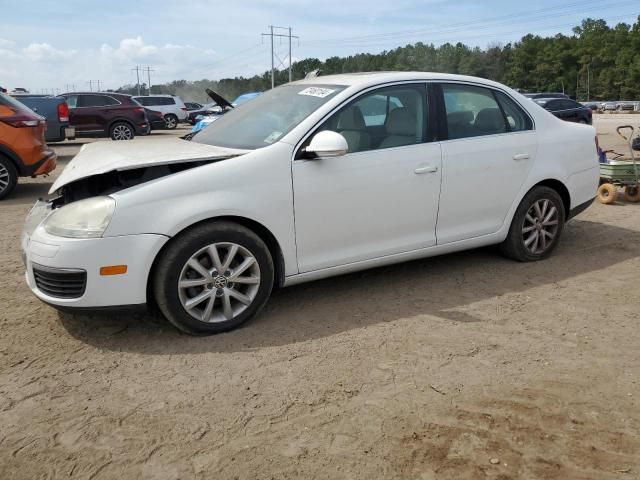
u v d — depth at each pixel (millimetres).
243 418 2732
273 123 4059
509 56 112562
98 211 3291
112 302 3320
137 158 3584
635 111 67125
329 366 3219
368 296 4254
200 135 4609
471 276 4668
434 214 4305
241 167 3549
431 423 2678
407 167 4094
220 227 3480
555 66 107188
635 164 7562
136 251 3293
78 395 2945
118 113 19094
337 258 3939
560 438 2557
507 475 2320
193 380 3080
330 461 2420
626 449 2479
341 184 3844
